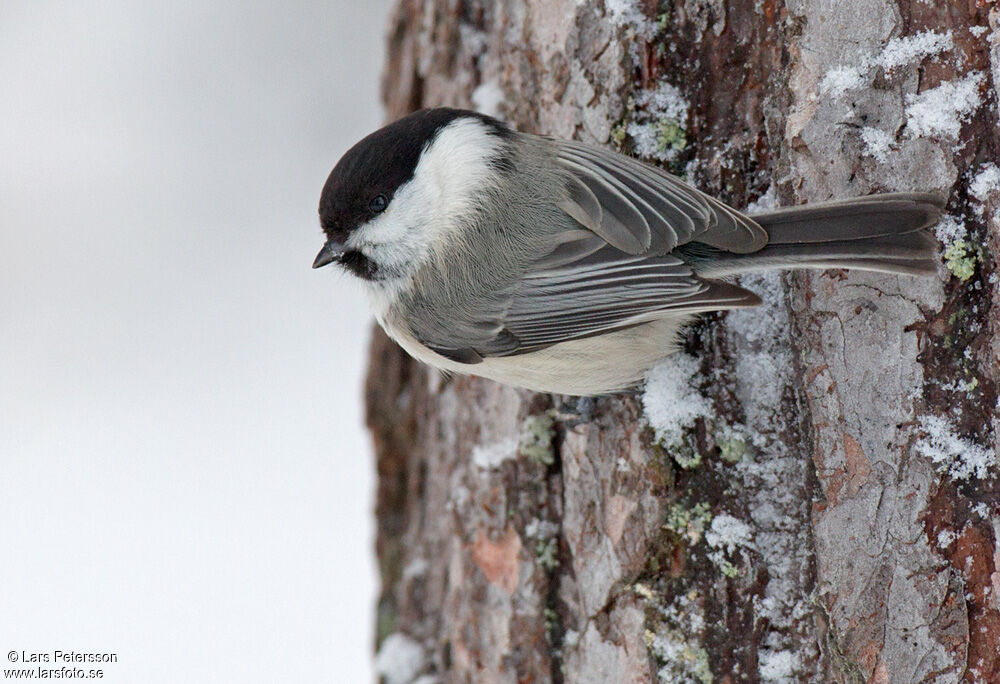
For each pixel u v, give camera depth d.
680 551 5.84
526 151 6.06
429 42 7.64
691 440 5.82
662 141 5.99
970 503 5.07
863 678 5.32
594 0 6.10
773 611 5.70
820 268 5.13
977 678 5.09
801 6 5.33
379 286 6.40
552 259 5.85
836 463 5.36
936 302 5.09
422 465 8.63
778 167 5.54
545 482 6.65
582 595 6.40
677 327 5.88
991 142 4.96
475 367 6.31
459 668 7.27
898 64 5.10
